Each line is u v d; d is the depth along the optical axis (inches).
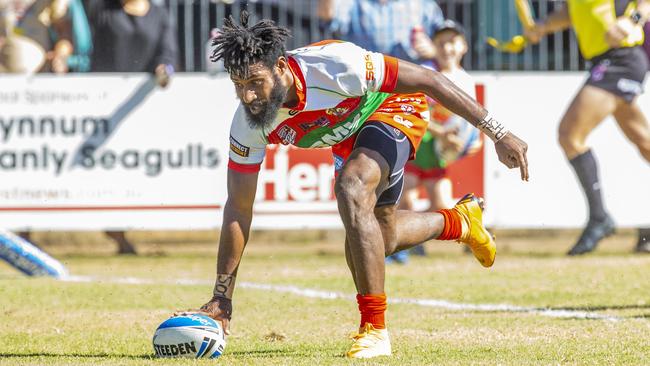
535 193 1376.7
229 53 557.0
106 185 1375.5
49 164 1366.9
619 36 1298.0
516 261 1270.9
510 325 746.2
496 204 1368.1
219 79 1384.1
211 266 1257.4
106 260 1342.3
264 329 747.4
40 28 1467.8
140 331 738.8
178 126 1381.6
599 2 1304.1
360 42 1370.6
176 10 1471.5
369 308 597.0
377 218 659.4
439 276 1120.8
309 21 1489.9
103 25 1413.6
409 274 1145.4
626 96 1323.8
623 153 1368.1
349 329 742.5
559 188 1379.2
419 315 815.1
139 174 1378.0
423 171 1310.3
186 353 597.3
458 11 1510.8
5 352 640.4
